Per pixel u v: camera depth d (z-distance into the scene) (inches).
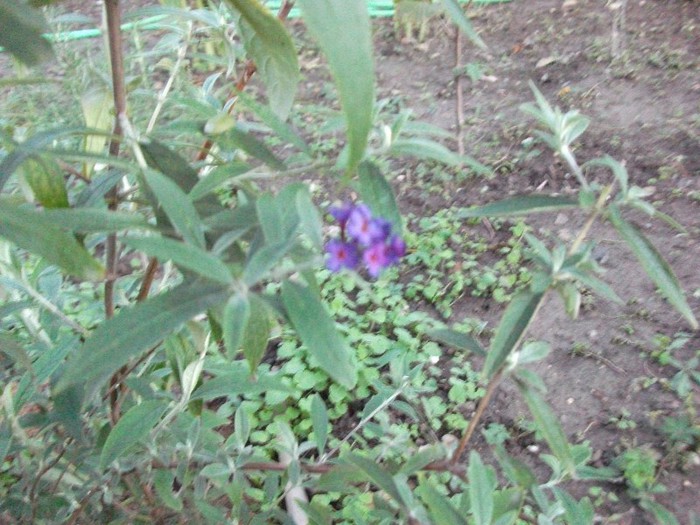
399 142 13.3
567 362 33.0
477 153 44.9
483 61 54.4
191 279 10.9
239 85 16.8
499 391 31.6
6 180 10.3
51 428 17.9
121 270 14.8
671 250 37.8
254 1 10.2
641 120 46.6
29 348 18.7
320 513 16.4
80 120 36.8
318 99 49.9
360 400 31.0
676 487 27.7
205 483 19.3
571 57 53.5
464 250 39.2
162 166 12.2
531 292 11.7
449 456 14.6
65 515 18.2
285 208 10.5
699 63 51.5
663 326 34.3
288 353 31.7
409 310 35.9
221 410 29.3
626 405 31.0
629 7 59.6
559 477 17.1
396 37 57.8
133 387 15.9
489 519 11.1
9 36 7.9
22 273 16.7
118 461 16.5
